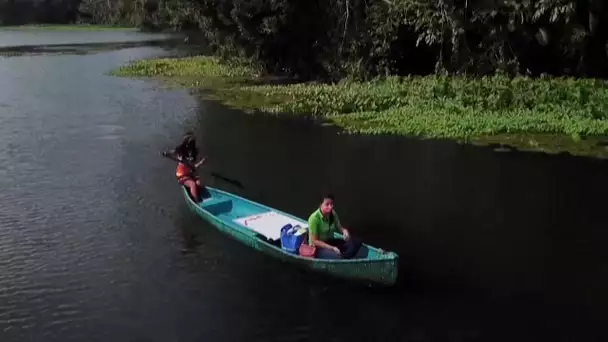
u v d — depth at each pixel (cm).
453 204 1462
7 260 1179
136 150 1995
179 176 1442
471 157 1859
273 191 1571
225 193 1418
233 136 2183
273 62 3659
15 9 10112
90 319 977
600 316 968
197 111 2669
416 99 2603
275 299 1028
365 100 2600
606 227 1309
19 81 3688
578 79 2662
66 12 10325
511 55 2884
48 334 936
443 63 3095
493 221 1355
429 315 974
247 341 912
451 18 2891
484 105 2452
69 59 4984
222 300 1028
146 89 3334
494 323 952
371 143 2059
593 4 2664
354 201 1492
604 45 2783
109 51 5709
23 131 2278
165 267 1148
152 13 8144
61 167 1795
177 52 5516
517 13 2764
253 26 3428
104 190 1586
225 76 3844
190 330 942
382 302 1016
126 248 1231
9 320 974
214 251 1212
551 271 1118
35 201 1502
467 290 1052
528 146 1966
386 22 3111
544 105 2361
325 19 3381
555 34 2791
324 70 3472
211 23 3706
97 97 3073
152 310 1000
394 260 985
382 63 3167
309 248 1081
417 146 2011
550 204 1449
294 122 2422
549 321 955
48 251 1220
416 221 1362
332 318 969
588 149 1909
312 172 1736
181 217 1395
